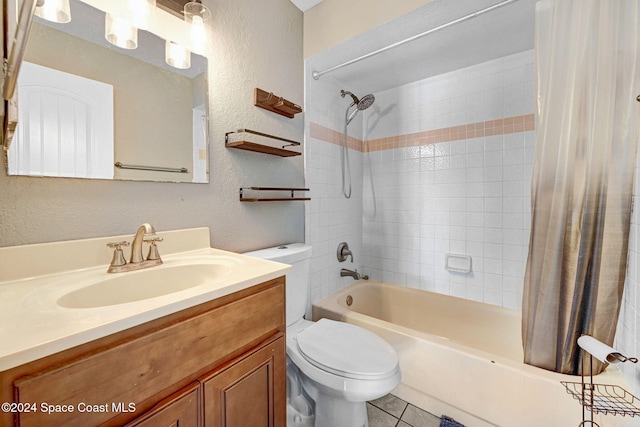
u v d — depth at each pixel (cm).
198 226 118
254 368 77
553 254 108
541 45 112
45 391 43
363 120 242
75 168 85
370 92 229
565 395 99
